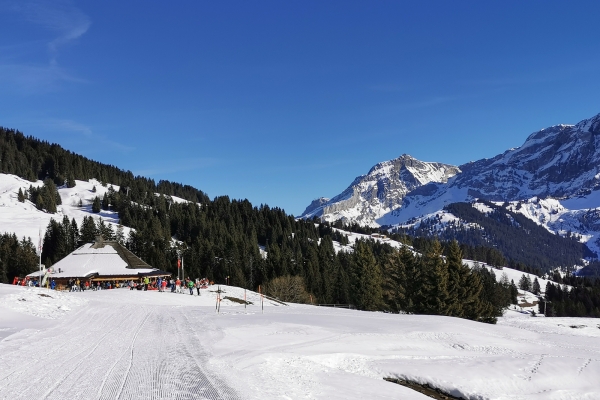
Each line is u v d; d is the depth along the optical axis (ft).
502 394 60.59
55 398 35.42
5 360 49.11
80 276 228.43
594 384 67.82
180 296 168.04
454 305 189.37
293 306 179.22
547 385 65.41
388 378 63.41
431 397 57.26
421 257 233.96
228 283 342.64
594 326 157.58
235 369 50.72
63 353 54.54
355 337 82.94
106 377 42.96
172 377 44.11
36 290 125.90
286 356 61.21
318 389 48.06
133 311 108.78
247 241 492.54
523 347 92.89
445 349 83.76
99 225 453.58
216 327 85.15
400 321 115.03
